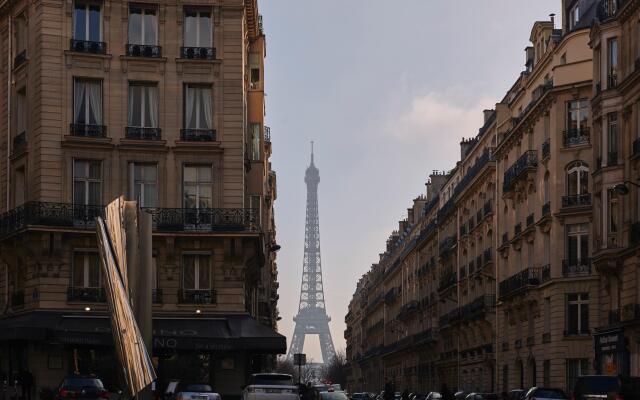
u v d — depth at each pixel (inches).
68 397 1598.2
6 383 2054.6
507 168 3223.4
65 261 2172.7
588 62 2610.7
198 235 2207.2
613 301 2177.7
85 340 2089.1
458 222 4101.9
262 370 3346.5
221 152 2253.9
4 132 2401.6
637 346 2011.6
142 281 690.8
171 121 2249.0
